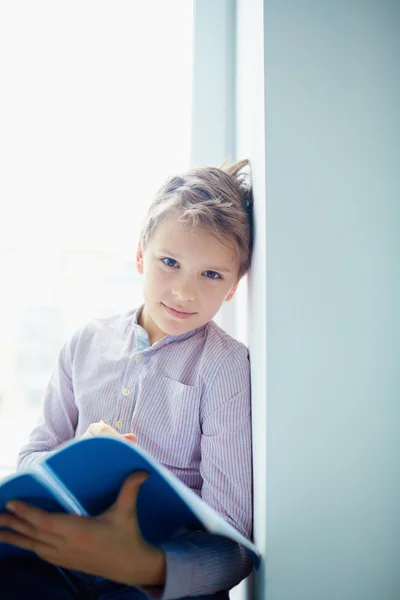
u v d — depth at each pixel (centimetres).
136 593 64
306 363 63
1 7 112
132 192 112
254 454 72
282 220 65
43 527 55
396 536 61
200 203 78
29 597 59
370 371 63
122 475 57
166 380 81
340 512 62
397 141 66
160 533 65
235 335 104
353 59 67
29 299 116
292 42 67
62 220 114
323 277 64
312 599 61
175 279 77
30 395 116
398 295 64
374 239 65
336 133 66
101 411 82
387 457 62
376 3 68
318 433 63
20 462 83
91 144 113
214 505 71
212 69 103
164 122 110
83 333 92
